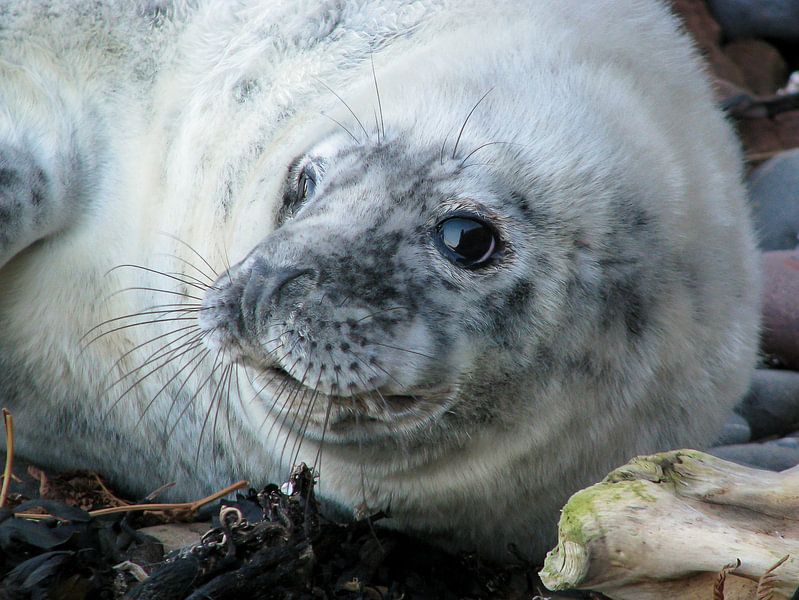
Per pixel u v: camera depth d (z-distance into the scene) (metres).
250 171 12.84
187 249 13.18
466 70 11.72
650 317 11.21
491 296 10.47
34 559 9.91
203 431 12.62
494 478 11.65
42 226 13.27
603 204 10.85
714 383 12.13
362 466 11.49
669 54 13.51
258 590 9.99
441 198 10.55
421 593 11.36
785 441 16.59
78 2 14.04
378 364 10.05
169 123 13.74
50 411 14.15
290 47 13.36
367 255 10.25
